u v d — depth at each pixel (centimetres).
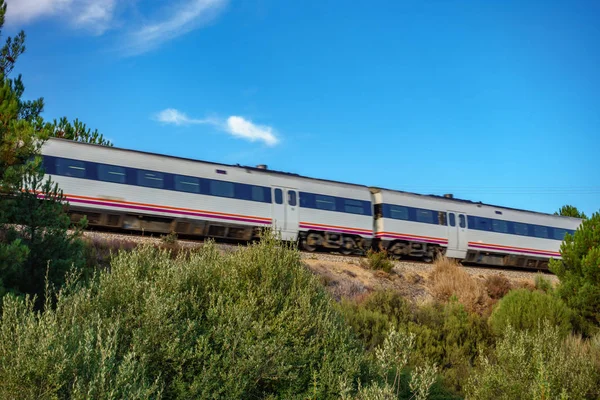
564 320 1162
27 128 819
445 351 1009
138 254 679
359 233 2131
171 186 1686
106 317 534
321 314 646
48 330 433
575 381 725
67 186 1488
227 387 511
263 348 550
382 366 605
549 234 2809
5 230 794
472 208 2545
